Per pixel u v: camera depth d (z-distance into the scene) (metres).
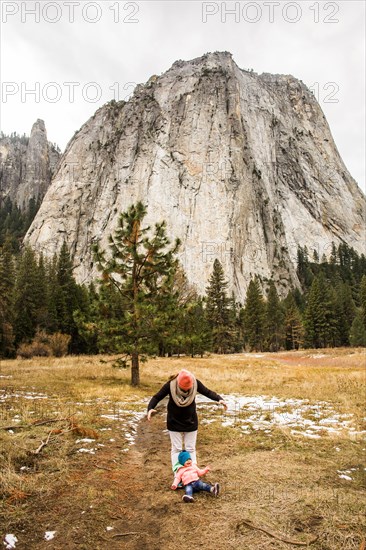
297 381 19.55
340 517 3.91
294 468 5.48
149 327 16.22
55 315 54.00
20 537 3.51
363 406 10.77
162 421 8.92
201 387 4.95
